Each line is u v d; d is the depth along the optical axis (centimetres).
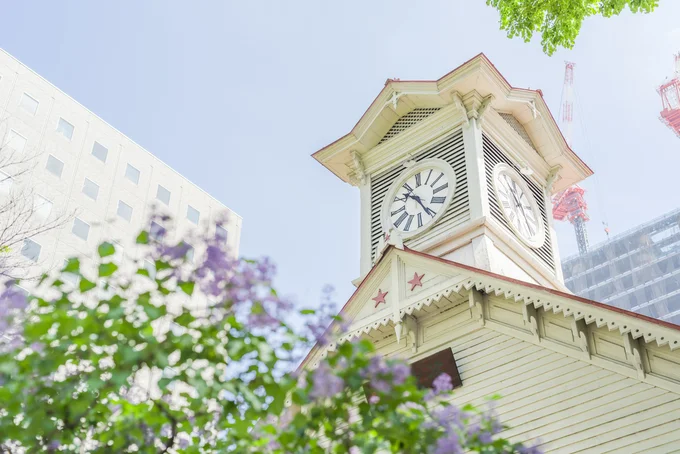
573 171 2583
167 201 7606
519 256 2127
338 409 709
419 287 1716
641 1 1612
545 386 1427
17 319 693
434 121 2378
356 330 1747
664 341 1307
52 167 6538
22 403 702
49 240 5956
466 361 1572
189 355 678
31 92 6775
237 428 725
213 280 680
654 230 11825
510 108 2459
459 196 2167
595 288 11869
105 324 687
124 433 747
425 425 730
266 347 690
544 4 1698
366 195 2433
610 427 1302
